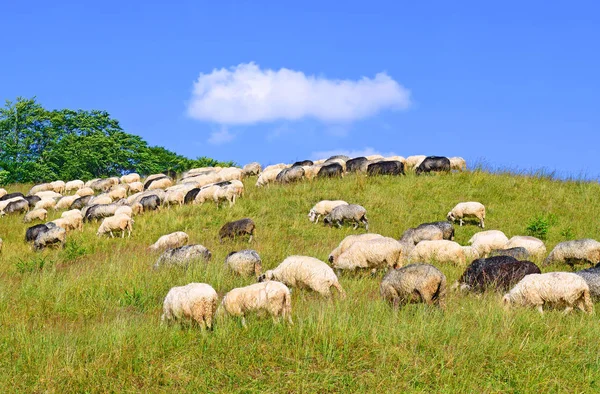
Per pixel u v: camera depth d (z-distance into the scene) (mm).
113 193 28594
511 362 8711
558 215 20844
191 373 8703
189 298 10078
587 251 14320
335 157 30516
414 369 8539
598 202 22031
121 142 51188
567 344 9164
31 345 9625
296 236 19219
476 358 8781
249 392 8180
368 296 12172
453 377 8359
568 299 10375
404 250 16719
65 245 20016
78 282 13617
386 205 21922
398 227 19984
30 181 46031
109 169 51750
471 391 7977
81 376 8609
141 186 30203
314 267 11883
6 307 12250
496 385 8188
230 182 24734
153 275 14062
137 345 9461
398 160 28484
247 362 8875
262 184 26797
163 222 21438
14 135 48281
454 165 26594
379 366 8602
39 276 14758
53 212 27859
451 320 9836
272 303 10031
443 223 17781
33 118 47938
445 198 22609
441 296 10781
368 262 13539
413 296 10836
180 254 15039
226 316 10367
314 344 9242
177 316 10328
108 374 8695
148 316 11633
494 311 10297
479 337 9336
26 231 22141
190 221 21250
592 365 8648
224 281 13477
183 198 24547
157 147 54375
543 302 10625
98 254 18359
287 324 9930
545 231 18781
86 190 30844
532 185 23812
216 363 8883
